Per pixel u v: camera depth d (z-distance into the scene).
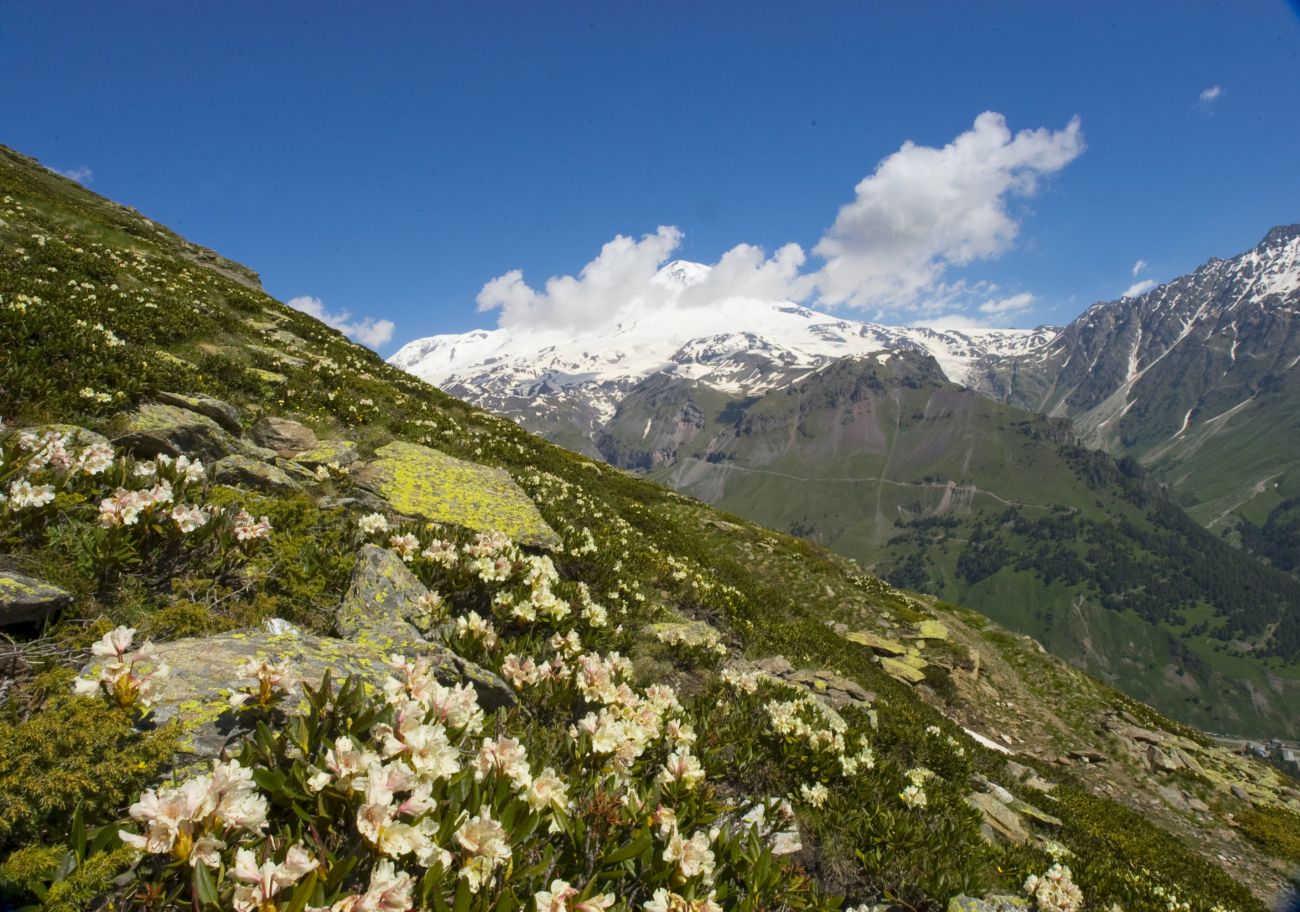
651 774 5.43
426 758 3.40
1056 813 13.55
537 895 3.10
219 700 3.79
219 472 9.03
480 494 12.23
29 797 2.83
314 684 4.20
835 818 6.88
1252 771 26.42
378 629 6.03
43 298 12.92
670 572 15.57
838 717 10.52
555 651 6.85
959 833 7.40
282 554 6.98
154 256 29.27
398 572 7.10
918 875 6.35
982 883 6.53
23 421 7.79
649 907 3.53
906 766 11.17
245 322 23.55
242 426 12.46
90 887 2.57
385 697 3.96
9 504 5.14
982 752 15.90
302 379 17.89
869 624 27.23
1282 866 19.05
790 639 16.97
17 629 4.49
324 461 11.46
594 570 11.80
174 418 9.70
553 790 3.85
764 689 9.98
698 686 9.73
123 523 5.54
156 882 2.68
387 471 11.95
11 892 2.56
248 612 5.79
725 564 23.77
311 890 2.65
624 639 9.34
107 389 9.55
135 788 3.18
